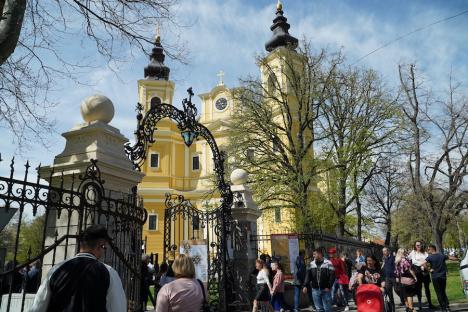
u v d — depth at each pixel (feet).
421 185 83.15
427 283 39.27
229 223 39.75
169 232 43.06
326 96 75.87
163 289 14.60
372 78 77.46
